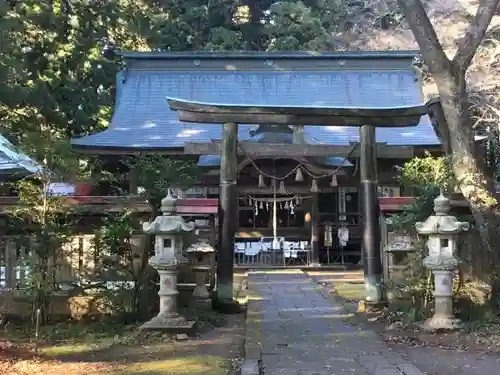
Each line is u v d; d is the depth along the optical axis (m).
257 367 5.83
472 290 8.73
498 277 8.35
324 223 19.30
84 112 20.94
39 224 8.02
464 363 6.11
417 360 6.29
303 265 19.06
